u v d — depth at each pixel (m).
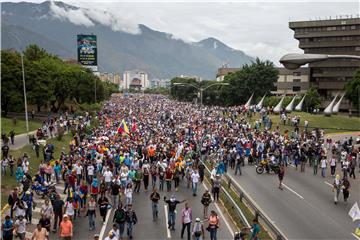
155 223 21.97
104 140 41.53
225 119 72.38
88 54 163.12
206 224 21.62
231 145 40.91
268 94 118.88
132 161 30.19
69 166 28.89
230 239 19.33
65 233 17.34
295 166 38.91
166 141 42.19
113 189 24.19
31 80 68.62
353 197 27.69
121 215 19.14
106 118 74.00
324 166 34.56
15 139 49.06
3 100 67.12
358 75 88.69
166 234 20.19
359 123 73.69
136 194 28.27
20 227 18.22
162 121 70.38
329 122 72.00
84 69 116.94
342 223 21.83
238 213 21.45
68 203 21.19
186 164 32.59
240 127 57.03
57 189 28.44
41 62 89.00
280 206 25.03
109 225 21.61
